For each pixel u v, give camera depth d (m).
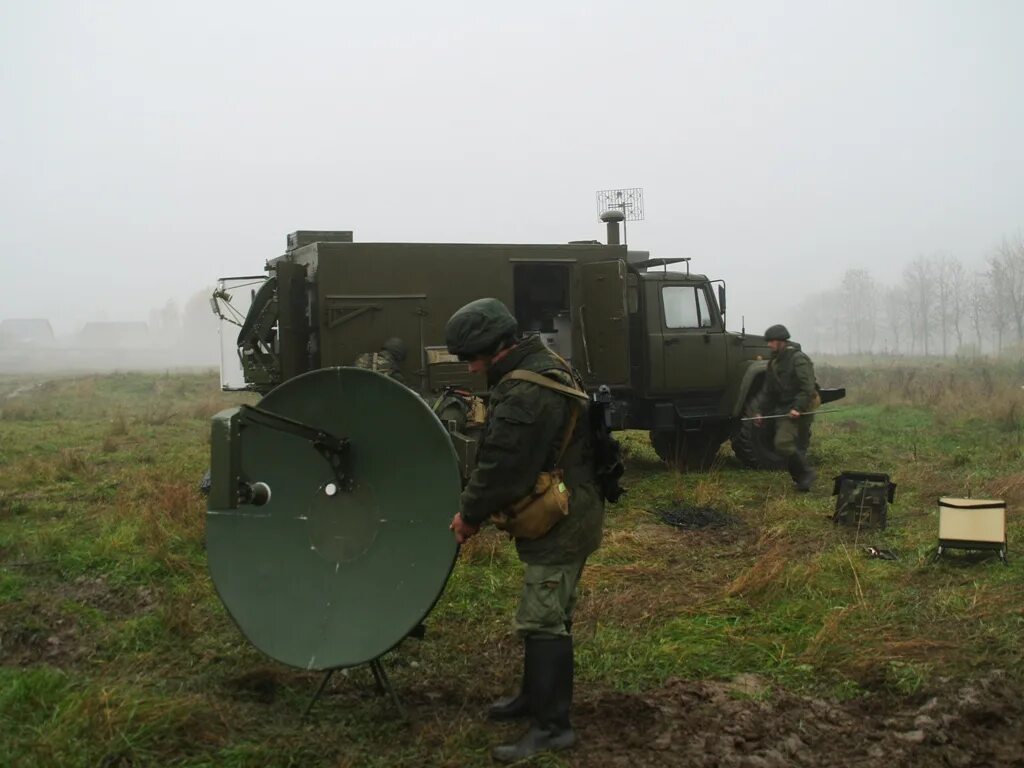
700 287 10.21
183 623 4.48
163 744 3.10
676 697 3.66
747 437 9.91
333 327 7.74
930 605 4.79
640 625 4.57
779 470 9.92
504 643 4.37
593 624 4.59
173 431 14.09
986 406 13.92
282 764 3.06
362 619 3.30
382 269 7.91
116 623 4.63
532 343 3.23
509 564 5.82
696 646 4.23
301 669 3.56
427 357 7.85
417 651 4.23
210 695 3.60
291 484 3.53
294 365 7.82
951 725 3.36
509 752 3.14
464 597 5.11
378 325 7.89
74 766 2.90
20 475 9.03
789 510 7.40
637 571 5.62
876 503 6.75
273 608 3.45
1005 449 10.12
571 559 3.22
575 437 3.26
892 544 6.27
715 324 10.27
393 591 3.27
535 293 10.02
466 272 8.23
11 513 7.34
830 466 9.88
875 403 16.91
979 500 5.77
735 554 6.11
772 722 3.41
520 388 3.09
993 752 3.17
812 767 3.09
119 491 8.26
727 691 3.74
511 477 3.05
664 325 9.85
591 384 8.94
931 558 5.76
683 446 10.38
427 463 3.28
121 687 3.54
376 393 3.36
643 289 9.75
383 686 3.72
